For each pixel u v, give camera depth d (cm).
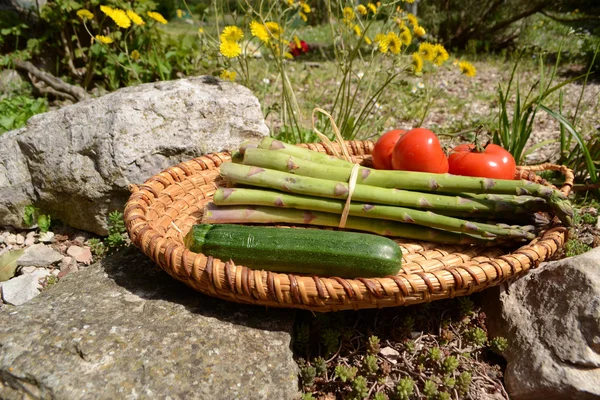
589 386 36
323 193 46
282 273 41
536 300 43
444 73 148
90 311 40
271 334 39
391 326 45
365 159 61
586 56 151
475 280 38
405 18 69
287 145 51
